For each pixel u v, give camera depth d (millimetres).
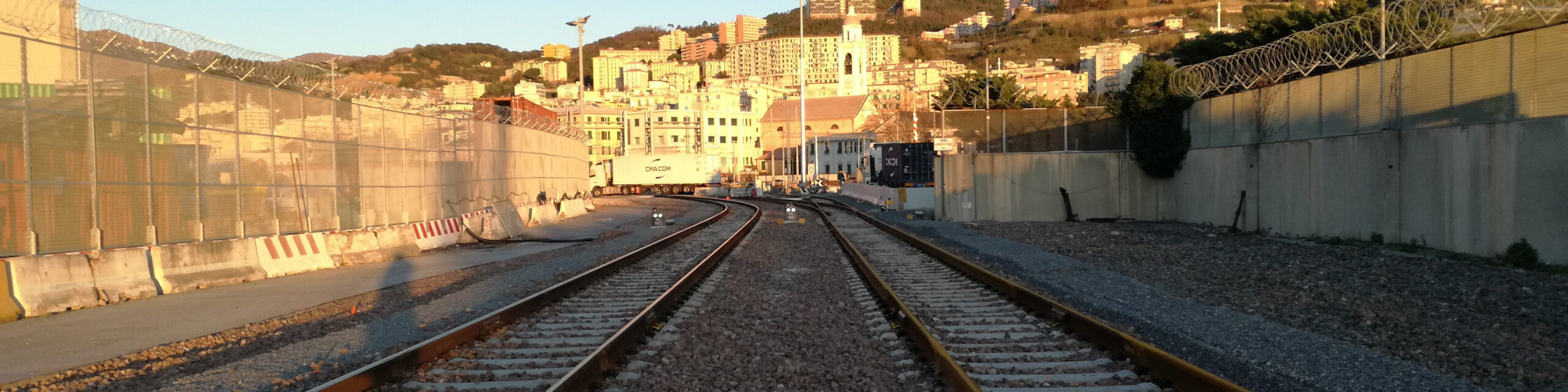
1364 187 20625
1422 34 20219
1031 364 8375
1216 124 30156
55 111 13328
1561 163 15273
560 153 44781
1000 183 33906
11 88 12594
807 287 14977
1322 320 11031
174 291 15055
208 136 16750
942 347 8211
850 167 141250
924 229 30703
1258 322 10875
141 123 15047
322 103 20719
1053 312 11094
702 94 159875
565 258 21766
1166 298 13148
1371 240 20266
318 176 20375
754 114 159625
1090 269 17562
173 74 15891
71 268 13328
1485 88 18297
